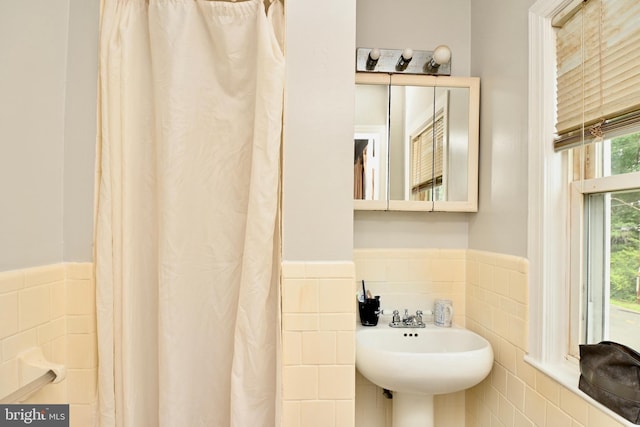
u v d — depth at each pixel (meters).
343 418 1.13
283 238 1.14
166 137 1.13
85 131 1.15
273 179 1.10
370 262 1.67
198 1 1.15
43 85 1.06
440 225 1.69
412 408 1.42
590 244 1.12
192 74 1.16
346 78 1.15
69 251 1.15
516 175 1.32
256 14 1.15
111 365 1.12
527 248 1.25
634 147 0.97
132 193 1.17
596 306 1.10
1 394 0.91
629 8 0.92
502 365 1.37
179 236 1.15
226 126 1.17
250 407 1.11
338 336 1.13
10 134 0.95
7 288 0.93
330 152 1.15
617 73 0.95
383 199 1.60
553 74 1.18
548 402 1.11
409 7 1.69
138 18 1.17
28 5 1.00
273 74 1.10
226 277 1.17
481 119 1.60
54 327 1.09
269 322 1.15
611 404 0.87
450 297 1.68
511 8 1.37
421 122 1.61
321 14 1.15
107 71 1.14
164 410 1.13
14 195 0.96
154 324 1.19
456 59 1.68
